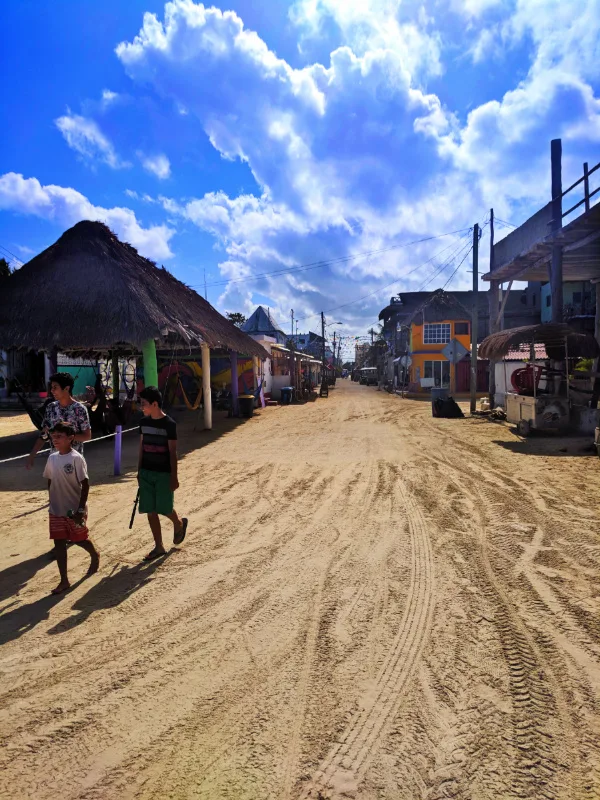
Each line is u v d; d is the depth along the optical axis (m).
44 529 6.30
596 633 3.62
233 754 2.55
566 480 7.97
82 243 13.06
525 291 39.88
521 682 3.08
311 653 3.47
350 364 170.12
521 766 2.44
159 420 5.20
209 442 13.32
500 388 20.73
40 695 3.07
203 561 5.16
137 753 2.58
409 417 19.14
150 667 3.34
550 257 14.28
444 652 3.43
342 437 13.78
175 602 4.28
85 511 4.71
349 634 3.70
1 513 7.00
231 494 7.81
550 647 3.45
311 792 2.30
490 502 6.94
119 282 12.31
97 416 14.79
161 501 5.17
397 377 46.19
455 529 5.91
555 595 4.21
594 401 13.15
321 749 2.57
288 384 32.12
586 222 11.45
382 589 4.43
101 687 3.14
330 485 8.21
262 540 5.73
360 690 3.05
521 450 10.87
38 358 25.64
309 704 2.93
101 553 5.42
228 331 19.62
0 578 4.82
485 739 2.62
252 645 3.59
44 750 2.61
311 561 5.09
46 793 2.33
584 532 5.66
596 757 2.48
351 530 5.99
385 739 2.63
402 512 6.63
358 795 2.28
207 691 3.08
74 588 4.58
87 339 11.49
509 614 3.92
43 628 3.88
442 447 11.68
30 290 12.37
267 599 4.30
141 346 11.98
